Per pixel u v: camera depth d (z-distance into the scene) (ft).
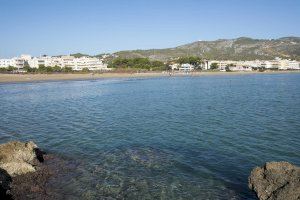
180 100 230.48
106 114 167.02
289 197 56.03
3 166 73.87
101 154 92.99
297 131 120.47
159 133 120.26
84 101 228.63
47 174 75.51
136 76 644.69
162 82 458.91
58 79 532.73
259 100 226.99
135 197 64.85
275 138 110.32
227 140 108.58
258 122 140.46
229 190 67.82
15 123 142.82
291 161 86.12
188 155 92.07
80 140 109.91
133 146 101.81
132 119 150.92
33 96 265.13
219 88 345.31
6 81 472.85
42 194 65.41
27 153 81.30
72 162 85.51
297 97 243.60
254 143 104.22
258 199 62.85
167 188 69.10
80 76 608.60
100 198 64.39
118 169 80.33
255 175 67.10
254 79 544.21
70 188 68.64
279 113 165.07
